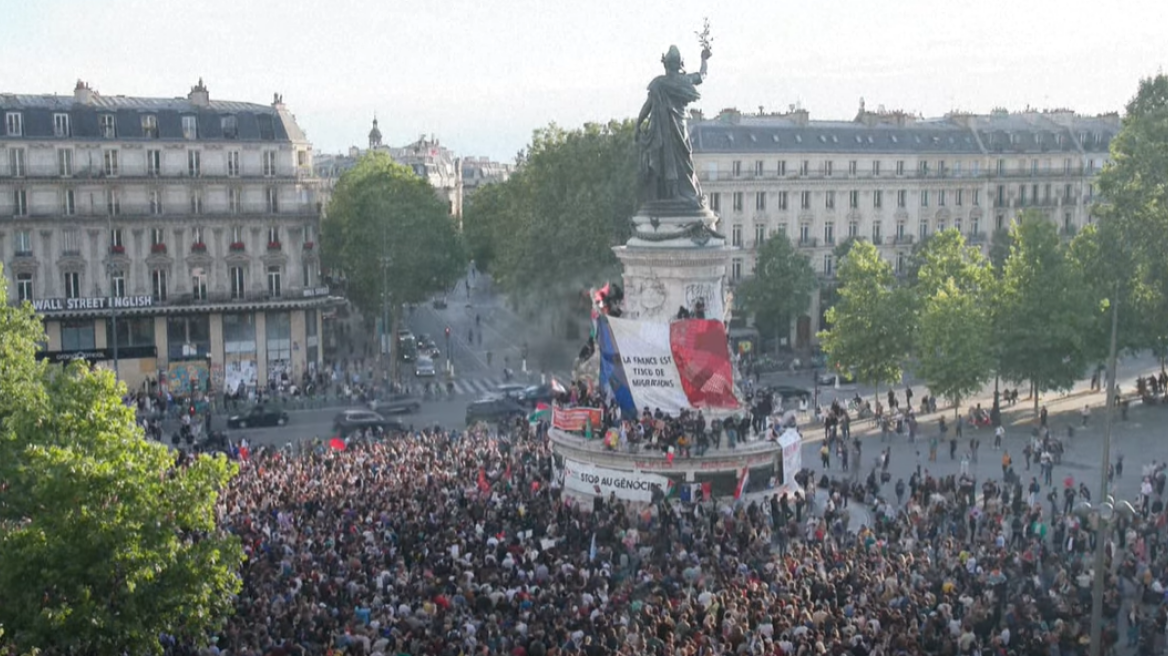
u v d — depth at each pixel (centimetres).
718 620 3778
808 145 13575
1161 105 9794
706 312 6719
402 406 9625
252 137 10925
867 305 9612
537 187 12662
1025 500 6306
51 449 3572
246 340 11050
